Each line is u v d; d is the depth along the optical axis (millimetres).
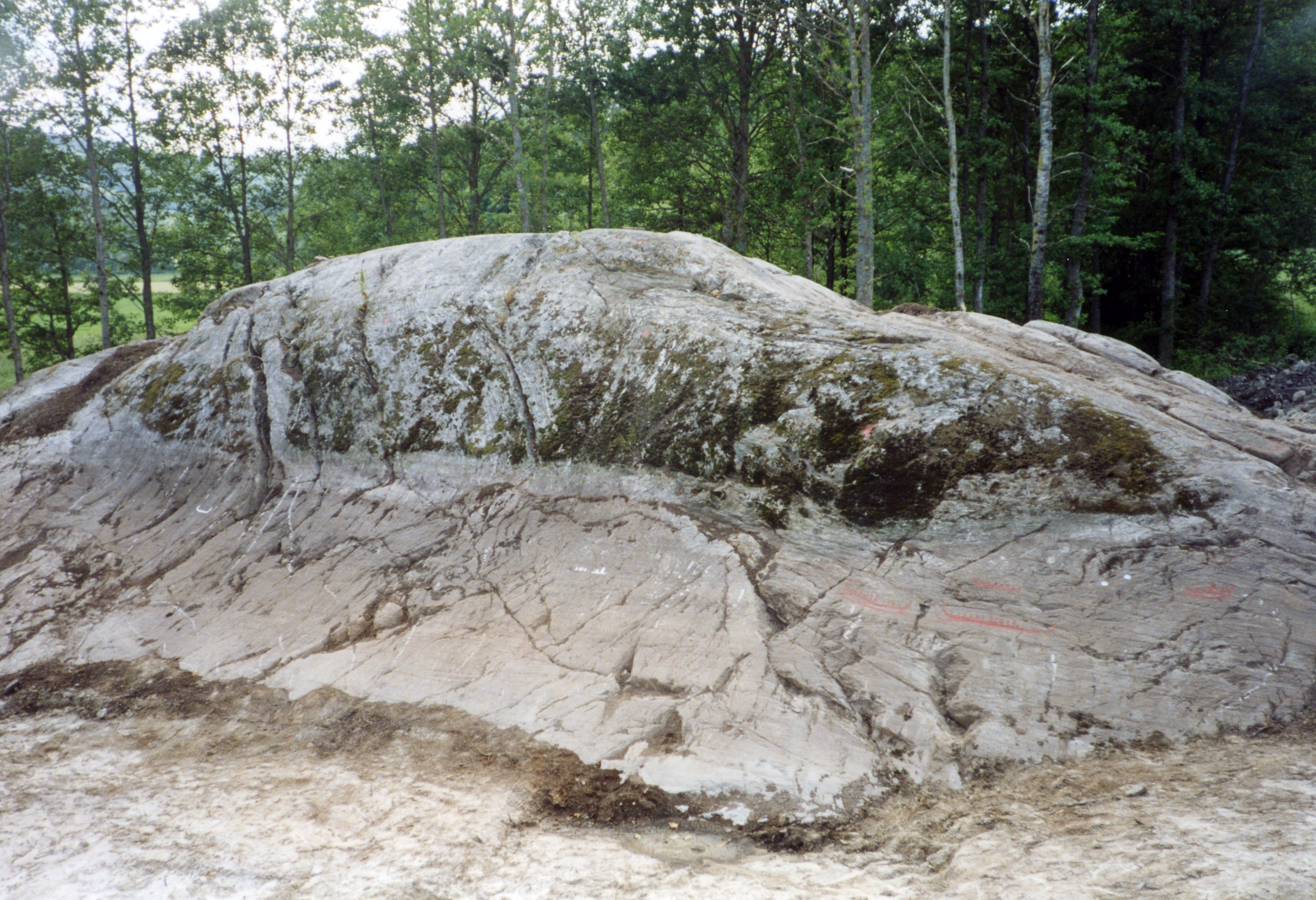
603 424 7152
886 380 6250
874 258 25562
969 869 3574
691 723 4879
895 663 5004
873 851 3928
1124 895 3104
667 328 7320
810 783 4426
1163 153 23719
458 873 3912
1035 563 5289
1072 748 4387
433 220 31500
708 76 26781
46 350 27109
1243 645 4668
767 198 27469
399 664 5914
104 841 4406
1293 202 22062
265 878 3961
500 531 6922
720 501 6367
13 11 21375
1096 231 20484
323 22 24516
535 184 27547
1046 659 4816
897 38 23000
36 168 23656
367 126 27609
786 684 5004
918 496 5762
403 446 7898
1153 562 5098
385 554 7078
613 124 27828
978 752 4461
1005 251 23250
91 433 9234
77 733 5703
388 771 4938
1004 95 25391
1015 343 7324
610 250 8633
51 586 7551
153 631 6844
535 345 7809
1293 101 22547
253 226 28016
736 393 6664
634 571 6121
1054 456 5625
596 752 4832
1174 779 4012
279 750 5297
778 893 3578
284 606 6801
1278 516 5141
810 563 5738
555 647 5703
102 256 23344
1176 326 24094
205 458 8531
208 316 9641
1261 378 19844
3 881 4102
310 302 9195
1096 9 19719
